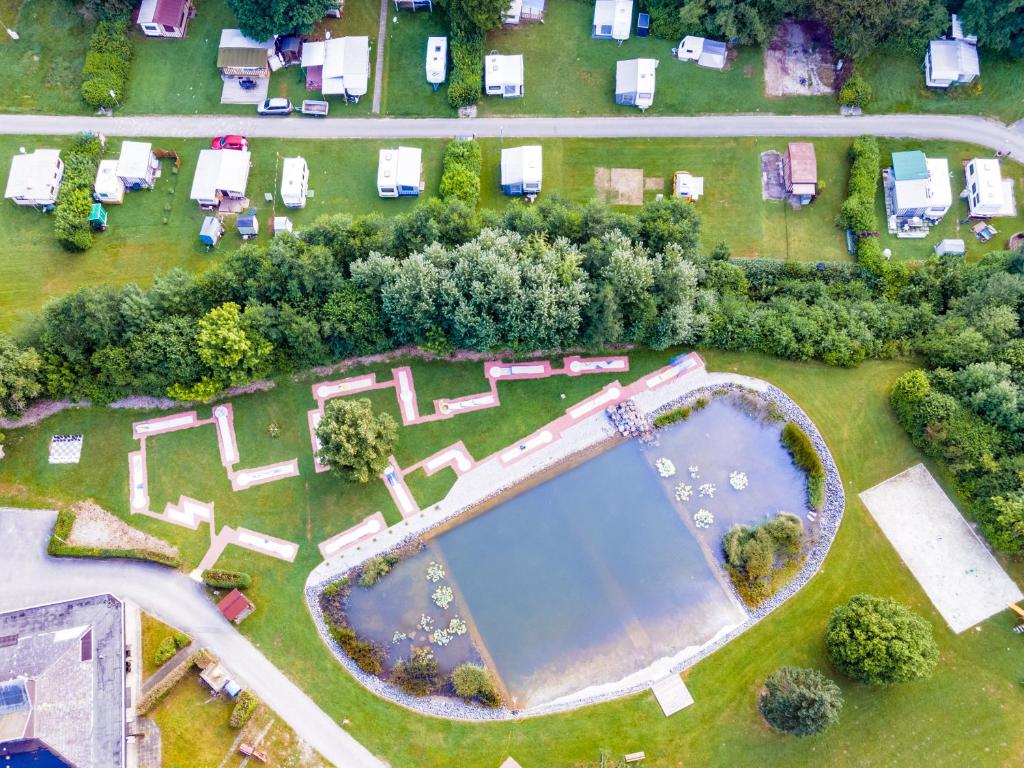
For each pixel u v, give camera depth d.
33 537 72.56
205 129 89.44
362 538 73.62
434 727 67.50
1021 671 68.00
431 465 76.31
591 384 79.12
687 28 92.38
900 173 86.31
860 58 90.38
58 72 89.94
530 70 92.50
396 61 92.12
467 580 72.62
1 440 73.50
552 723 67.62
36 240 84.19
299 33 90.50
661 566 73.12
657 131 90.94
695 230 81.00
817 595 71.06
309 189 87.69
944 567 71.50
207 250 84.88
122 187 85.62
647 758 66.50
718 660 69.44
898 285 83.44
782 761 66.19
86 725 63.00
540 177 86.12
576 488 75.81
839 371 78.81
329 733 67.31
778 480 75.75
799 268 84.19
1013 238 86.12
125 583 71.38
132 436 76.38
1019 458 70.94
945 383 74.94
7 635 65.44
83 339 73.88
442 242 78.94
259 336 74.19
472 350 80.31
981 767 65.50
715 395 78.75
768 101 91.81
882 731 66.62
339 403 70.69
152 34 91.62
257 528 73.81
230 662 69.06
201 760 65.75
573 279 74.94
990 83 91.25
